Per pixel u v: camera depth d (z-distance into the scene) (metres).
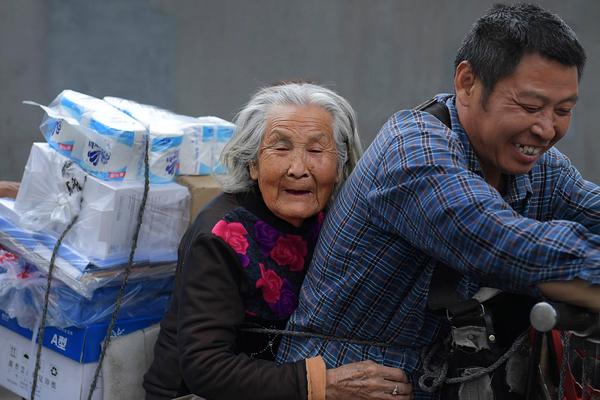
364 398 1.88
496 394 1.83
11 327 2.39
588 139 7.36
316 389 1.87
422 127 1.79
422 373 1.92
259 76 6.67
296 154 1.98
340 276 1.89
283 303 2.03
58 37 6.16
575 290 1.55
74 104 2.35
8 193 2.54
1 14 6.01
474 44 1.77
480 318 1.76
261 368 1.91
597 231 2.05
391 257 1.83
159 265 2.30
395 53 6.89
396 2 6.82
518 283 1.59
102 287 2.22
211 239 1.96
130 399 2.26
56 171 2.28
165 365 2.12
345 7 6.76
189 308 1.95
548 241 1.55
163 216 2.32
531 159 1.77
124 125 2.23
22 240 2.29
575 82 1.70
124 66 6.36
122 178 2.25
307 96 2.02
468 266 1.64
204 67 6.54
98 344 2.23
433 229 1.67
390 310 1.88
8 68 6.08
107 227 2.20
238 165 2.08
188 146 2.47
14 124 6.14
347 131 2.06
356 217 1.85
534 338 1.70
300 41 6.72
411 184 1.71
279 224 2.04
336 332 1.94
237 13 6.55
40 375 2.32
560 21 1.71
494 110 1.74
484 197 1.63
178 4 6.40
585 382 1.71
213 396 1.92
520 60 1.68
